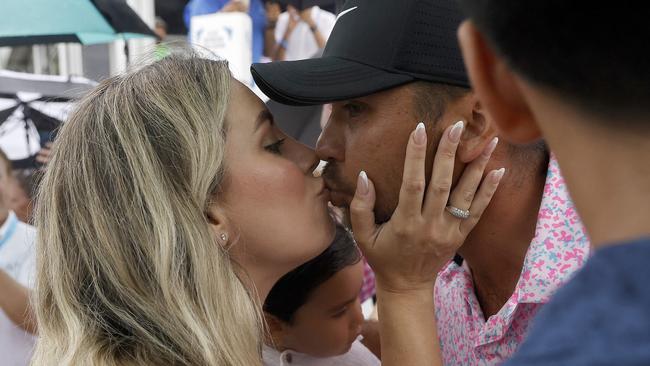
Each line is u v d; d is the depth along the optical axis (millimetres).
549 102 511
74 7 2188
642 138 468
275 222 1156
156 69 1178
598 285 448
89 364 1019
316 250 1213
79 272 1107
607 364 408
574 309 450
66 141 1178
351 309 1459
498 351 1195
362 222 1187
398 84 1097
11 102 2402
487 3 517
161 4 3938
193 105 1124
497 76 569
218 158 1110
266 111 1197
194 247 1079
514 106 578
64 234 1130
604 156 488
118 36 2309
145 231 1073
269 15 3338
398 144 1136
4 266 2160
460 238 1169
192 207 1093
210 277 1084
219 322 1079
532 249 1108
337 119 1206
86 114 1174
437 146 1134
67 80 2535
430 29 1098
